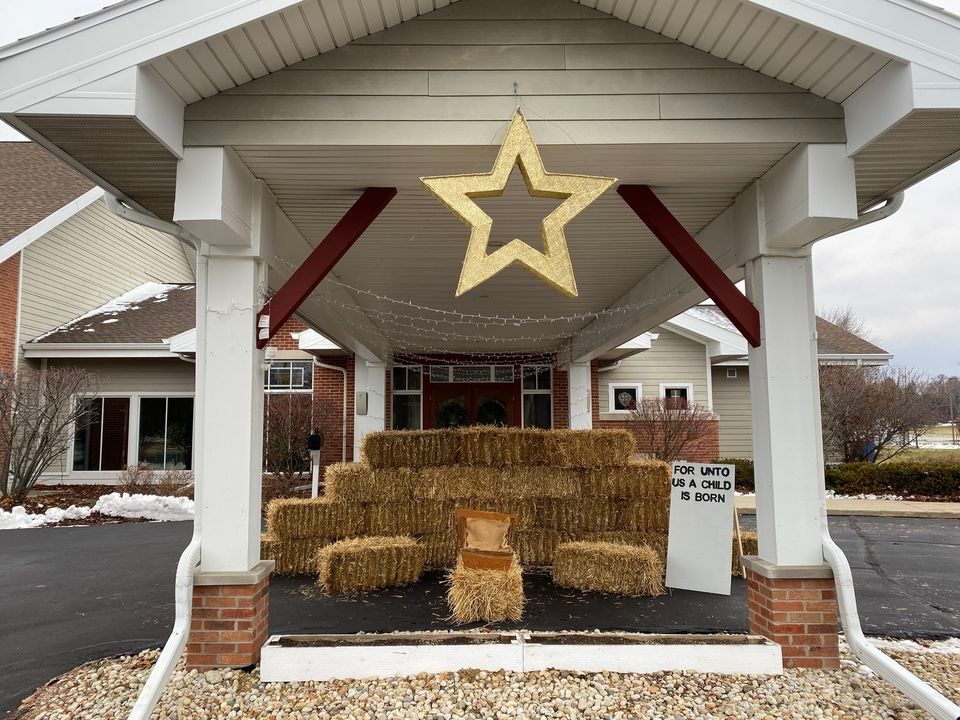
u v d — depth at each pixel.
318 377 12.41
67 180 14.53
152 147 3.47
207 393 3.82
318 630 4.51
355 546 5.81
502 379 11.72
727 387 14.45
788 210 3.80
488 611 4.67
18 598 5.64
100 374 12.78
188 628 3.56
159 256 17.38
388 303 8.09
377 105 3.62
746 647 3.73
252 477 3.85
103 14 3.07
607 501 6.43
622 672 3.73
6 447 10.30
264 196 4.14
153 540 8.42
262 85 3.61
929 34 3.14
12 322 11.94
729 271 4.85
